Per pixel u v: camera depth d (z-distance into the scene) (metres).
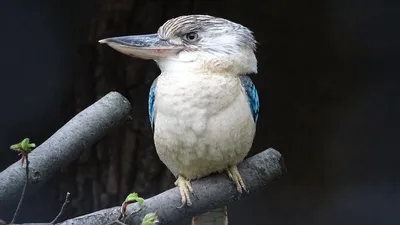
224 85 4.34
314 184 8.95
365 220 9.00
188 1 7.85
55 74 8.47
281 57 8.84
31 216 7.57
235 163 4.50
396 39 8.92
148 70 7.66
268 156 4.63
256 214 8.87
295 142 8.90
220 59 4.41
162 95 4.39
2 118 8.45
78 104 7.82
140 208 3.91
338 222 8.94
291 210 8.91
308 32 8.82
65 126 4.58
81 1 8.42
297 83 8.88
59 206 7.63
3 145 8.41
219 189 4.45
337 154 8.98
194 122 4.32
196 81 4.34
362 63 8.92
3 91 8.47
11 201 4.27
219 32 4.47
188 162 4.44
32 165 4.32
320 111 8.91
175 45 4.48
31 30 8.49
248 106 4.44
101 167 7.64
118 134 7.63
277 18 8.75
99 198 7.62
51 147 4.44
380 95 9.01
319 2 8.77
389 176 9.05
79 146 4.54
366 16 8.83
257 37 8.74
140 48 4.50
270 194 8.91
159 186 7.56
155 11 7.72
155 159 7.58
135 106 7.63
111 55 7.73
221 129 4.32
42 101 8.44
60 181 7.65
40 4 8.45
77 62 7.84
